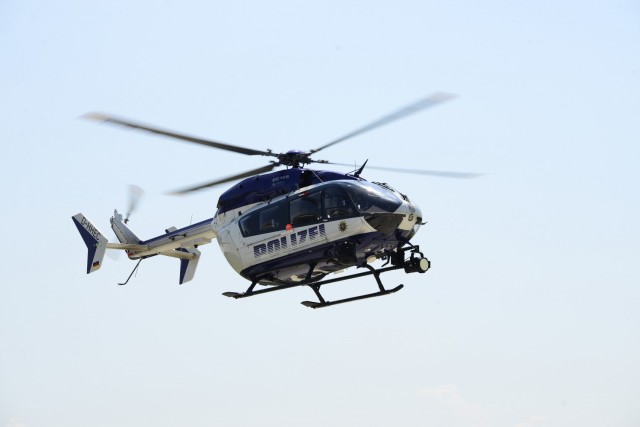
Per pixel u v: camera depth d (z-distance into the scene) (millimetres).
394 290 91188
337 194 88812
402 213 89188
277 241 92438
